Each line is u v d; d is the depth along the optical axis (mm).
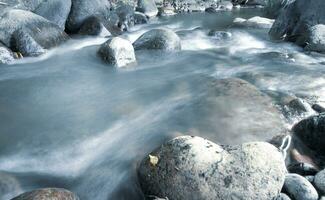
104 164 4496
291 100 5895
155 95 6477
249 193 3555
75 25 11320
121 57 8133
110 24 12039
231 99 5938
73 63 8352
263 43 10531
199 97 6148
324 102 5980
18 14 8977
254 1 20625
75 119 5633
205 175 3682
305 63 8227
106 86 7016
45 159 4633
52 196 3512
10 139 5074
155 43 9117
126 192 4086
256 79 7055
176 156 3891
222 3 20000
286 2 15812
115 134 5141
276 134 4984
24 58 8539
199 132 5051
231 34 11398
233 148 3957
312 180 3953
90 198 4043
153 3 17266
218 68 8016
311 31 9391
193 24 14758
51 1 10828
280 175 3719
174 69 8023
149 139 4938
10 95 6559
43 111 5930
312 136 4824
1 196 3912
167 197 3746
